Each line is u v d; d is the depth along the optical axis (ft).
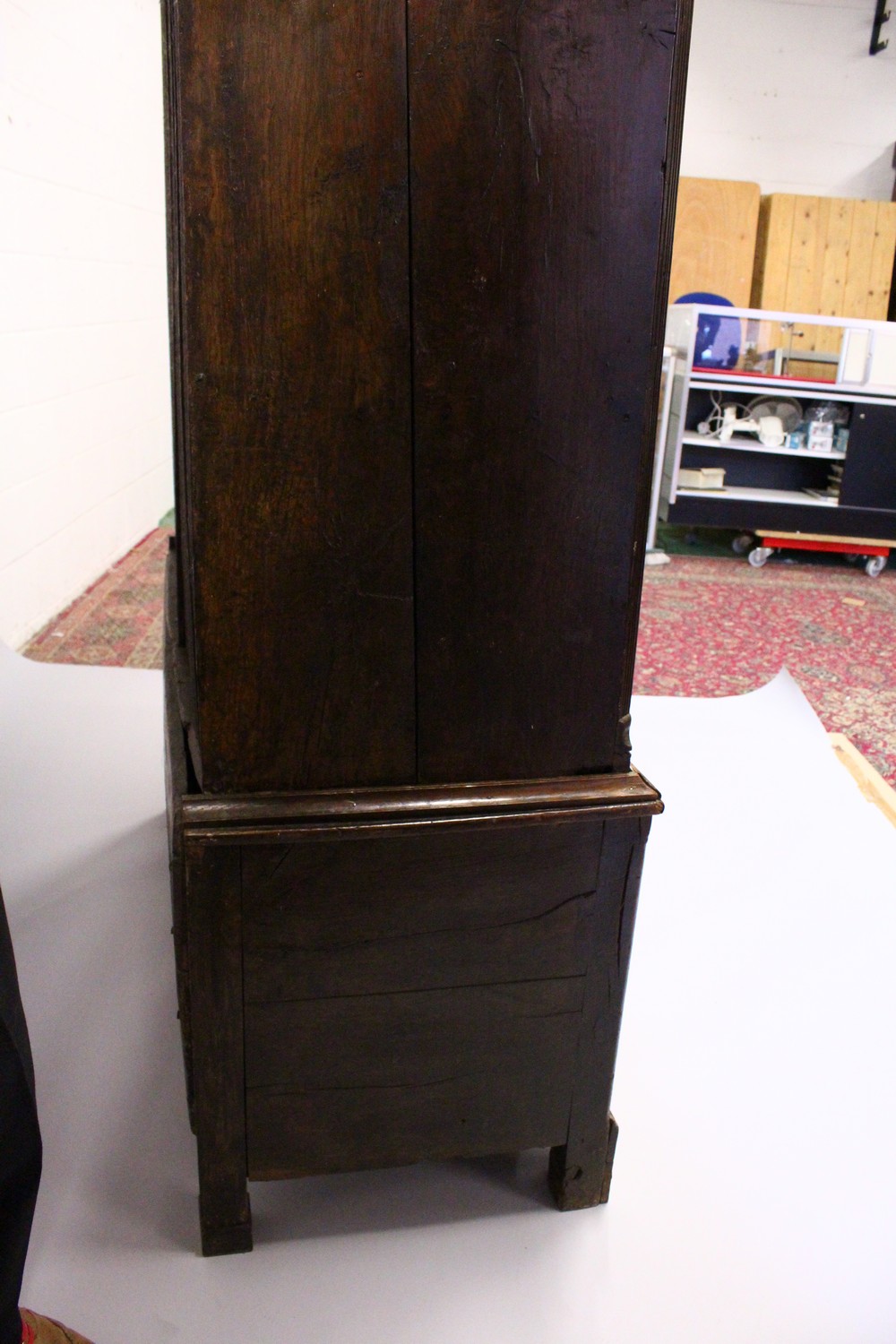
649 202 2.96
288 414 2.98
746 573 15.88
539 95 2.82
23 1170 3.26
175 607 5.44
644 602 13.92
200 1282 3.84
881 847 7.11
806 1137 4.64
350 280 2.89
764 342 15.92
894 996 5.62
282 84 2.71
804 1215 4.24
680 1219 4.20
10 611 10.99
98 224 13.34
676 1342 3.69
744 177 21.20
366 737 3.37
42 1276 3.84
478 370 3.04
